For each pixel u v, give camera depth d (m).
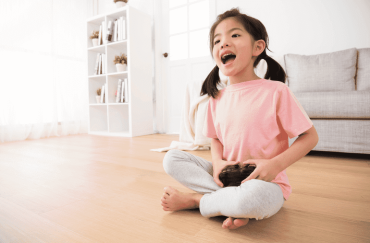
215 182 0.63
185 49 3.04
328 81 1.86
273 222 0.61
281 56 2.16
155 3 3.10
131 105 2.76
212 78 0.70
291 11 2.27
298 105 0.57
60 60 3.07
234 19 0.58
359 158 1.44
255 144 0.59
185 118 1.94
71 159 1.49
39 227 0.60
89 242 0.52
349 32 2.05
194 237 0.53
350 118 1.40
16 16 2.62
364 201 0.75
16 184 0.98
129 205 0.74
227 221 0.53
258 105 0.59
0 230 0.58
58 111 3.04
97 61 3.14
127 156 1.57
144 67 2.95
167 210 0.67
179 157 0.67
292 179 1.00
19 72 2.62
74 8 3.23
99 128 3.28
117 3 3.02
